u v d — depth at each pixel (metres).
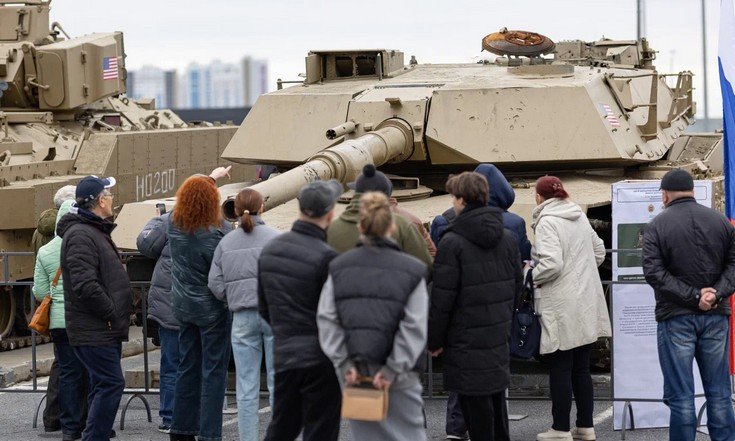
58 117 45.75
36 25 47.00
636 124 32.62
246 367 21.27
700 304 20.34
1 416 27.12
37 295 23.62
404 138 29.73
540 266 21.94
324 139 31.19
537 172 31.28
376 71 33.56
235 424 25.62
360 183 19.47
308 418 17.97
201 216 21.50
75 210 21.98
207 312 21.66
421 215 27.91
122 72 49.94
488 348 19.25
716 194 31.77
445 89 30.69
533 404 27.12
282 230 27.61
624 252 24.09
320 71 34.22
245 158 32.72
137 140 44.50
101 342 21.72
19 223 36.84
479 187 19.17
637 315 23.80
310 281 17.69
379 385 16.25
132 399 26.09
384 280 16.23
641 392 23.92
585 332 22.23
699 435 24.36
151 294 24.36
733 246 20.52
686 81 38.47
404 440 16.95
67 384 23.78
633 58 39.88
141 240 24.45
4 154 38.91
